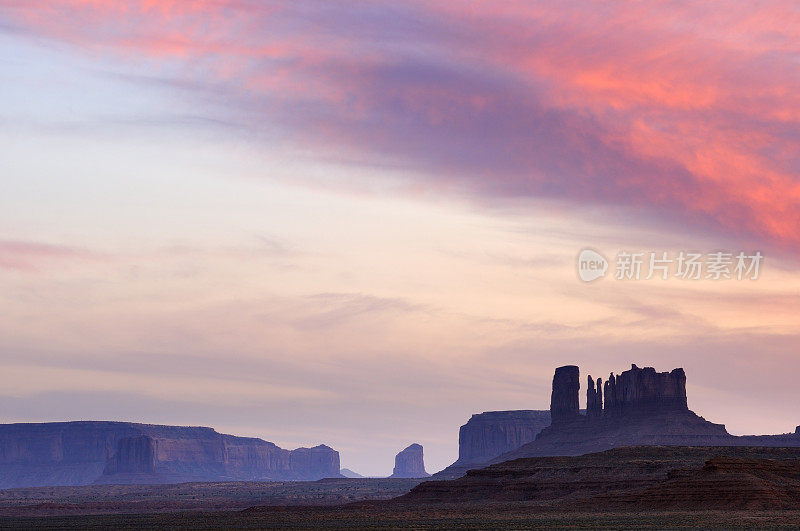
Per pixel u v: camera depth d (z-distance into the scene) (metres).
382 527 199.38
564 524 192.88
